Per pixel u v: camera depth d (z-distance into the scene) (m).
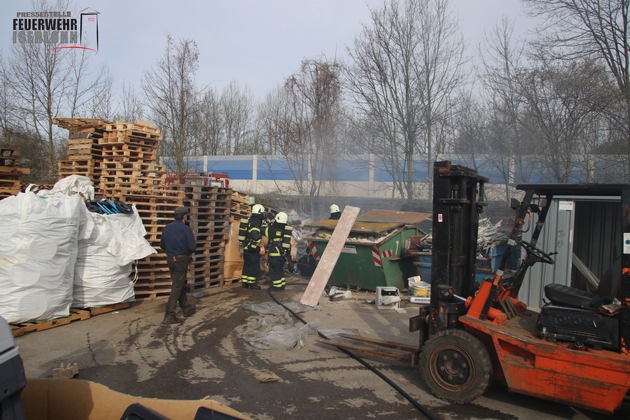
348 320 7.81
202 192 9.76
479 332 4.80
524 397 4.99
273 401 4.72
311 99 19.83
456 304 5.05
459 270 5.35
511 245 4.84
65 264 6.82
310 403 4.70
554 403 4.85
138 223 8.15
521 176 14.47
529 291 7.91
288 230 9.95
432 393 4.91
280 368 5.62
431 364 4.89
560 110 13.10
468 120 16.12
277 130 23.86
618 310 4.26
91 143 9.48
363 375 5.47
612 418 4.53
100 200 7.94
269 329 7.06
